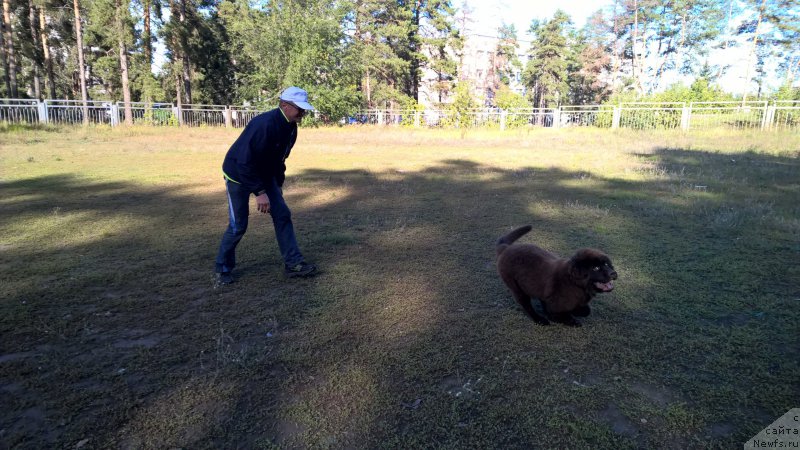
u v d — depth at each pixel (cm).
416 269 471
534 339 324
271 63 2852
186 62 3256
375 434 231
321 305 385
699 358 298
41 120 2309
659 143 1838
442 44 4081
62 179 997
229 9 3766
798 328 334
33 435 230
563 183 979
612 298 391
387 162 1358
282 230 442
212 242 559
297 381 278
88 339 328
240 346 320
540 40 5572
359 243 562
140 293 410
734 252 508
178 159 1369
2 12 2895
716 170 1123
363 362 297
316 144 1892
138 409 251
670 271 453
